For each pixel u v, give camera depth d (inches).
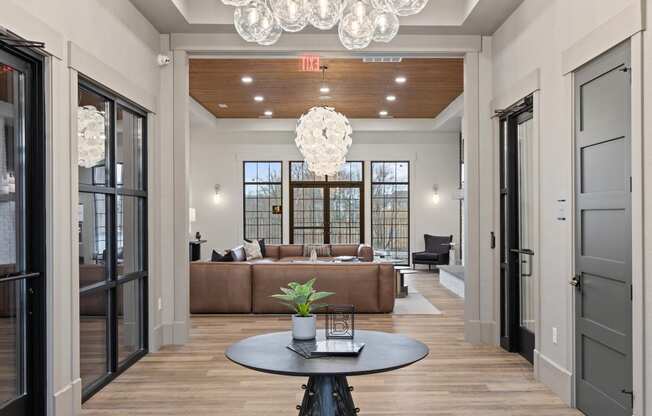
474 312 220.1
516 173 204.1
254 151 510.9
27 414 125.3
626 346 119.5
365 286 280.2
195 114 418.0
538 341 170.9
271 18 142.2
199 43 217.6
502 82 206.5
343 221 519.2
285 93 380.5
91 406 147.1
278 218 515.5
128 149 189.3
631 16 114.0
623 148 121.1
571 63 144.0
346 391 108.4
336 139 341.1
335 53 219.9
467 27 209.5
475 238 220.1
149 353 204.4
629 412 117.9
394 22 145.6
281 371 93.7
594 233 135.2
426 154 516.7
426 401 150.4
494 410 143.4
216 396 155.3
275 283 280.4
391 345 111.0
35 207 126.3
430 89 365.7
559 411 142.9
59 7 132.1
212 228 511.2
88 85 152.2
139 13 193.0
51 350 128.5
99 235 163.8
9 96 118.7
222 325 255.8
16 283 122.3
